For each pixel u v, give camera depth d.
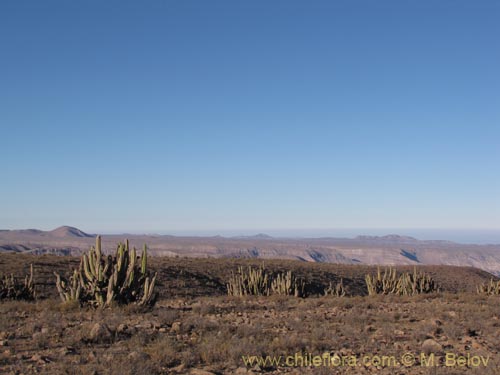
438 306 17.28
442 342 10.37
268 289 26.75
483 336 11.23
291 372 7.70
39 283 28.86
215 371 7.65
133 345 9.09
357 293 45.53
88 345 9.18
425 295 23.11
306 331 11.58
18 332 10.56
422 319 14.06
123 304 15.34
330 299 20.61
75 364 7.68
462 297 22.16
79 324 11.59
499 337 11.07
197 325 11.48
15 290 21.95
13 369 7.33
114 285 15.38
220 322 12.55
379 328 12.34
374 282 27.83
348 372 7.77
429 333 11.55
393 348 9.70
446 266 74.44
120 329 10.49
